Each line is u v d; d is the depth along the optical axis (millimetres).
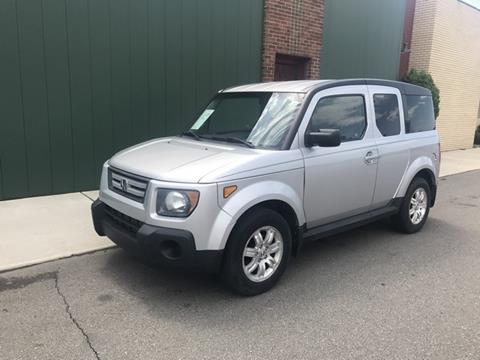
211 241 3459
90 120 6945
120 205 3855
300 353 3012
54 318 3393
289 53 9453
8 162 6348
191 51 7867
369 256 4891
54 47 6445
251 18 8680
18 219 5621
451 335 3279
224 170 3553
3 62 6090
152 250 3465
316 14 9883
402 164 5297
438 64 14250
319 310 3613
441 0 13625
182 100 7883
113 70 7031
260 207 3820
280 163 3891
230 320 3418
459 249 5211
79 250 4699
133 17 7094
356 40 11102
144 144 4723
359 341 3170
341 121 4590
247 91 4820
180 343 3100
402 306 3719
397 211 5422
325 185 4309
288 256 4047
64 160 6816
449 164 12664
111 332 3221
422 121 5820
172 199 3432
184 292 3863
